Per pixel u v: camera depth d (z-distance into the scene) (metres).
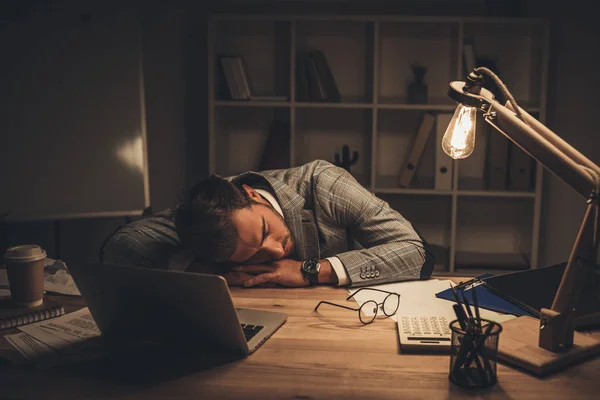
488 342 0.99
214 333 1.10
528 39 3.35
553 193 3.47
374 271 1.58
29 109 3.06
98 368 1.08
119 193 3.24
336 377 1.03
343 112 3.49
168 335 1.17
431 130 3.40
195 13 3.57
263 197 1.75
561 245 3.50
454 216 3.27
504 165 3.27
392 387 0.99
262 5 3.55
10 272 1.42
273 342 1.19
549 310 1.10
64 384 1.02
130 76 3.22
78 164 3.15
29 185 3.07
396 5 3.51
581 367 1.07
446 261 3.43
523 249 3.47
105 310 1.19
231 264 1.62
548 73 3.41
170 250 1.69
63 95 3.11
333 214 1.79
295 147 3.51
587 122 3.38
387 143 3.50
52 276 1.67
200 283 1.02
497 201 3.53
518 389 0.98
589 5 3.29
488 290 1.47
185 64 3.61
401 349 1.15
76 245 3.61
